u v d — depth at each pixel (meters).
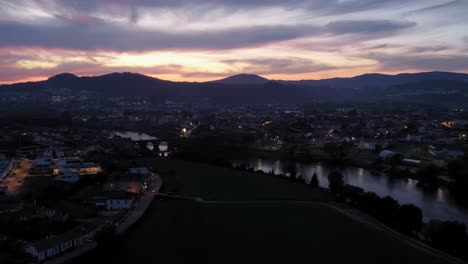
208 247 129.00
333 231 146.00
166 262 117.06
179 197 187.12
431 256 125.50
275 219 158.50
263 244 132.88
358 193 184.50
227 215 162.00
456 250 128.12
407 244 135.25
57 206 155.00
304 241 136.00
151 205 172.50
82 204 161.12
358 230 147.62
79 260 114.06
